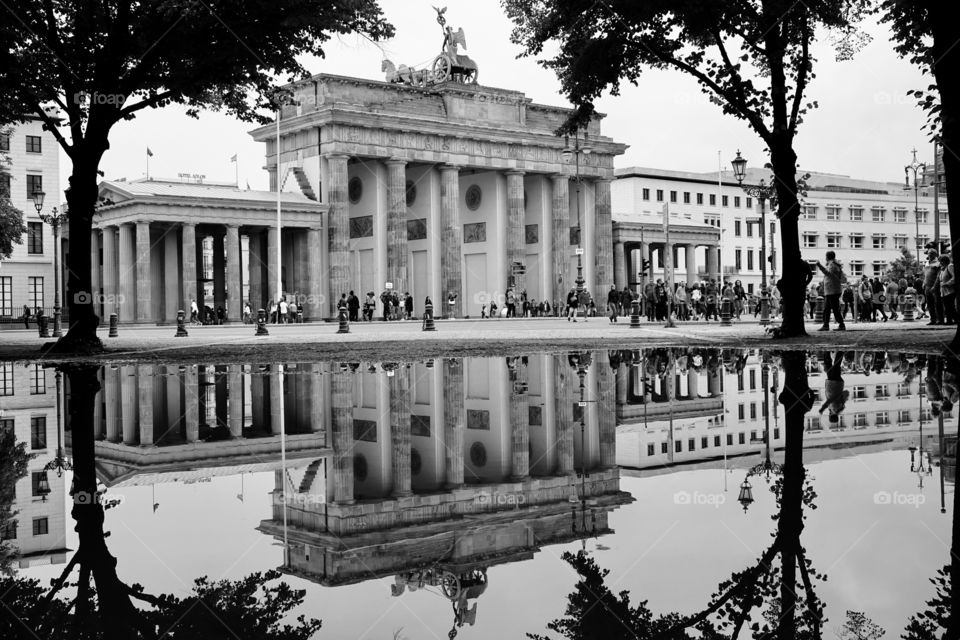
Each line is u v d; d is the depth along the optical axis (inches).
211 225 3853.3
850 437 487.5
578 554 269.9
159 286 4010.8
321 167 3836.1
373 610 224.5
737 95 1311.5
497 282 4328.3
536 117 4480.8
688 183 6008.9
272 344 1627.7
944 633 197.9
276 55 1352.1
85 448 535.2
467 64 4284.0
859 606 216.2
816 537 278.4
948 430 499.8
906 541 271.9
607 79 1400.1
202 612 224.2
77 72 1327.5
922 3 1072.8
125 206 3511.3
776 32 1278.3
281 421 656.4
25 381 981.2
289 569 262.2
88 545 292.4
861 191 6948.8
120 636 208.4
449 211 4104.3
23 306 4141.2
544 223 4488.2
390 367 1115.3
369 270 4072.3
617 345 1481.3
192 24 1247.5
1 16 1236.5
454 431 596.7
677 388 808.3
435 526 315.6
